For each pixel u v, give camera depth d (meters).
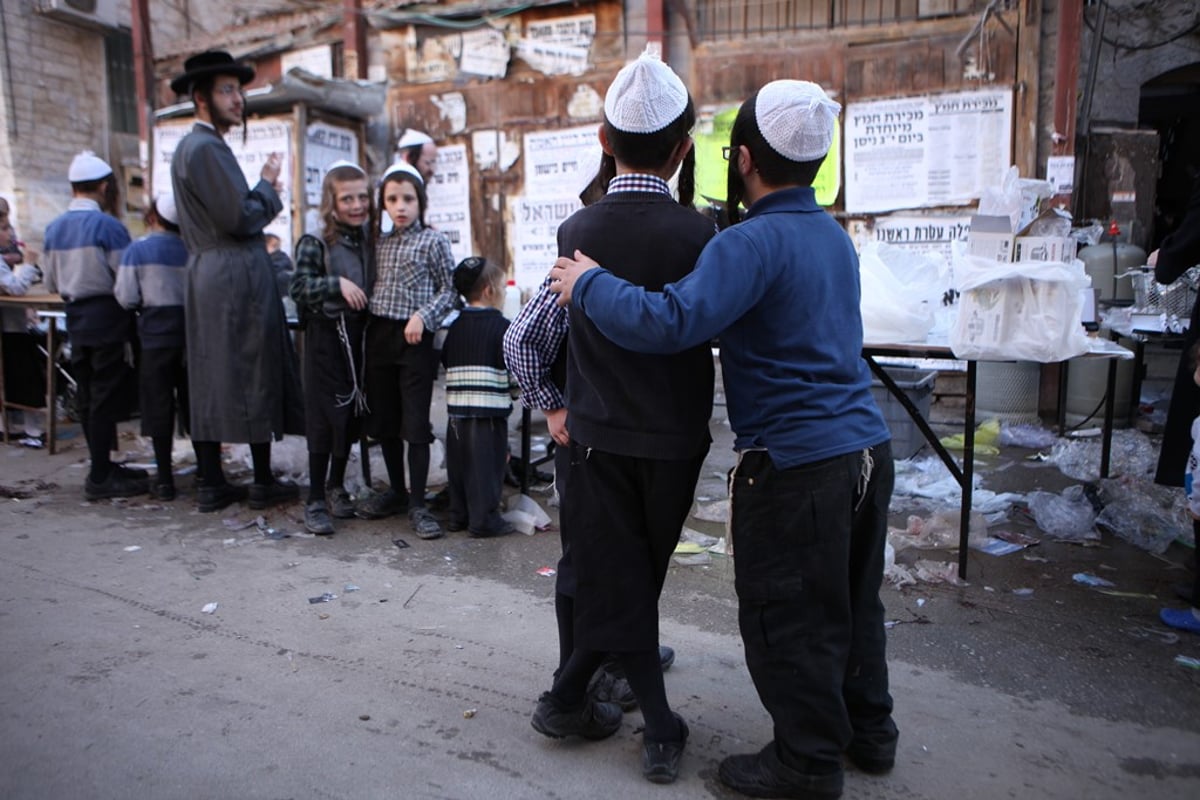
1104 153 6.18
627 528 2.05
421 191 4.04
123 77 9.38
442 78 7.18
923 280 3.80
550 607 3.21
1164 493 4.20
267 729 2.39
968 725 2.40
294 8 8.03
